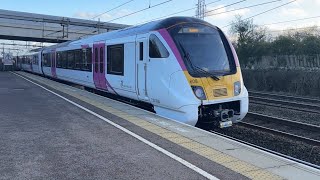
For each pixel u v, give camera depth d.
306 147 10.05
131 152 6.75
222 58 10.94
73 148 7.00
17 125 9.19
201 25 11.12
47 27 48.66
